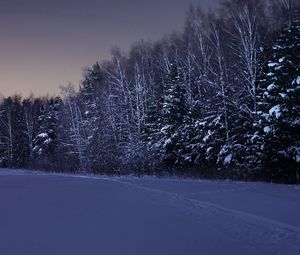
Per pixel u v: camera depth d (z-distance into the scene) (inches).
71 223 398.9
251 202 473.4
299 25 899.4
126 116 1833.2
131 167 1475.1
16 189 765.3
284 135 863.7
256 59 1167.6
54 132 2733.8
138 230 355.6
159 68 1867.6
